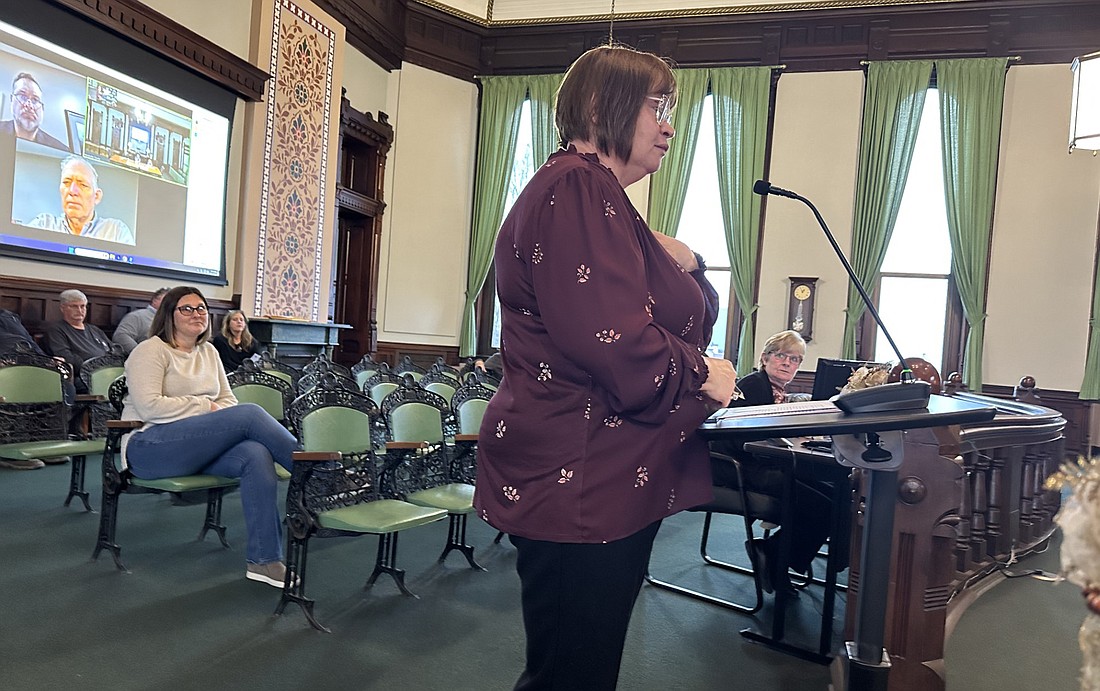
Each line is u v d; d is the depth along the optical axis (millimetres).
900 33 8148
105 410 3740
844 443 1349
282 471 3180
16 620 2299
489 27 9578
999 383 7840
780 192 1654
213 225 6551
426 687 2057
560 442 975
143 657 2117
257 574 2758
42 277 5102
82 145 5250
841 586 3350
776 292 8453
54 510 3557
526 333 1012
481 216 9633
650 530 1017
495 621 2574
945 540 1983
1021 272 7797
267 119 7055
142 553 3031
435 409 3373
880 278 8195
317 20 7625
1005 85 7879
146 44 5633
